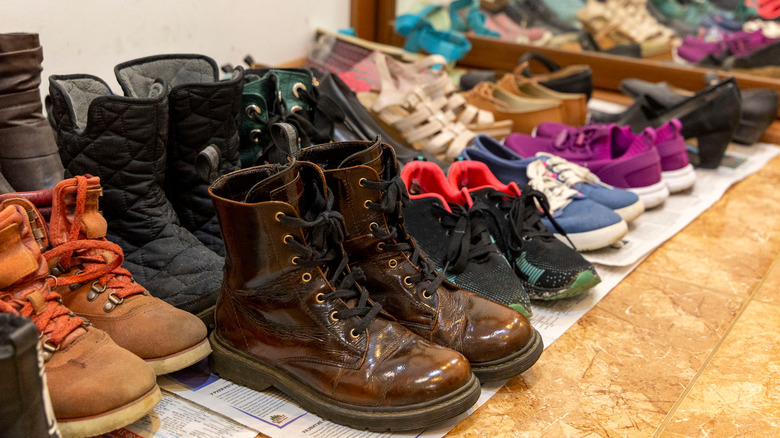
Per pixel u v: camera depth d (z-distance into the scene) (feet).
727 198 6.73
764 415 3.42
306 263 3.09
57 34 5.04
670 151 6.49
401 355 3.13
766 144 8.54
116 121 3.46
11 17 4.66
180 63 4.19
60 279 3.10
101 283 3.27
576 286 4.33
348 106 5.85
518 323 3.49
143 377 2.92
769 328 4.32
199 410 3.25
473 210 4.20
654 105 8.05
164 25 5.98
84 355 2.89
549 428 3.24
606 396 3.52
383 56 6.89
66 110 3.51
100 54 5.44
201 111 3.87
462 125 6.79
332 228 3.11
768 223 6.12
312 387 3.18
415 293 3.48
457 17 10.11
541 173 5.26
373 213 3.41
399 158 5.61
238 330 3.34
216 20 6.54
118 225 3.72
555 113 7.78
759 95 8.12
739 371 3.82
